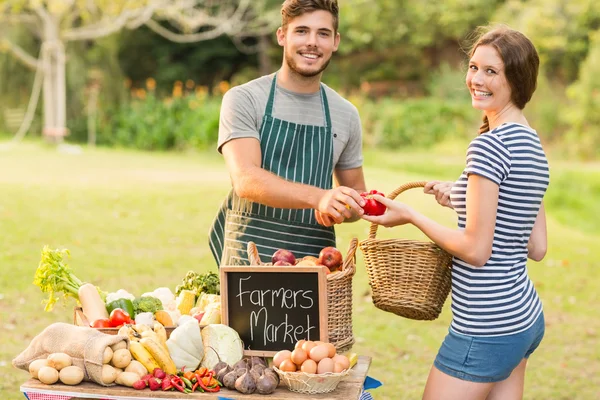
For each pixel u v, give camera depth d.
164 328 2.93
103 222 9.64
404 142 21.61
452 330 2.86
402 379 5.43
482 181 2.70
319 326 2.82
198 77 28.61
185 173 14.12
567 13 22.56
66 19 19.31
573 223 14.29
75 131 21.09
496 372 2.80
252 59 29.00
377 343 6.20
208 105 20.00
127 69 27.72
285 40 3.21
